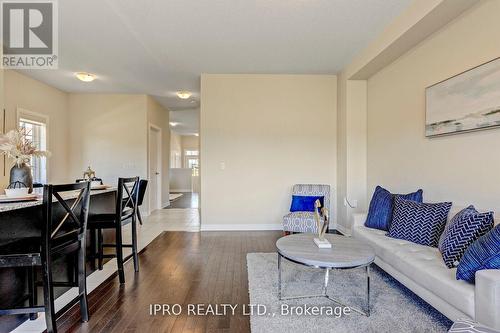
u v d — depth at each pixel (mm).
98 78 4953
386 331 1820
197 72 4684
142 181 4824
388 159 3789
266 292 2389
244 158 4809
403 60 3428
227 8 2799
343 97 4527
